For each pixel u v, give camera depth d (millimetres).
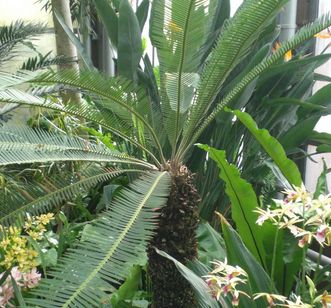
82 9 3193
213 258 1371
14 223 1127
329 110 1755
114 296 1322
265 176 1847
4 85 1139
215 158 1232
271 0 1220
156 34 1355
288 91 1914
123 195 1091
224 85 1798
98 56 3834
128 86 1377
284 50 1313
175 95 1394
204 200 1872
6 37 2447
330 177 2133
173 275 1264
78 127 2266
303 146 2188
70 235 1577
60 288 777
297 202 944
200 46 1407
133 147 1807
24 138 1259
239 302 1026
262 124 1878
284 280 1293
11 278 1140
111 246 893
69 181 1243
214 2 1404
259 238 1271
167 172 1271
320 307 987
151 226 995
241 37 1300
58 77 1233
